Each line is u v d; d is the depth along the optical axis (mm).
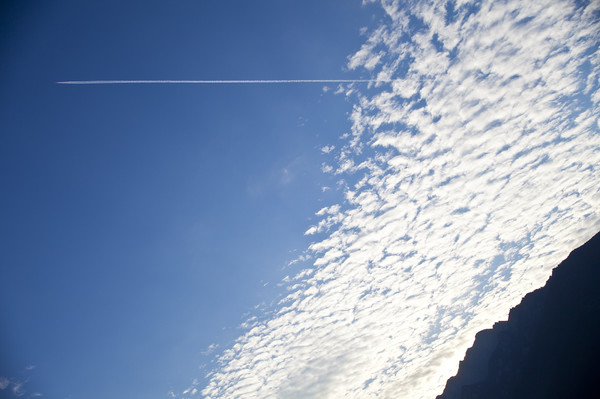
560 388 60344
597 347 58844
